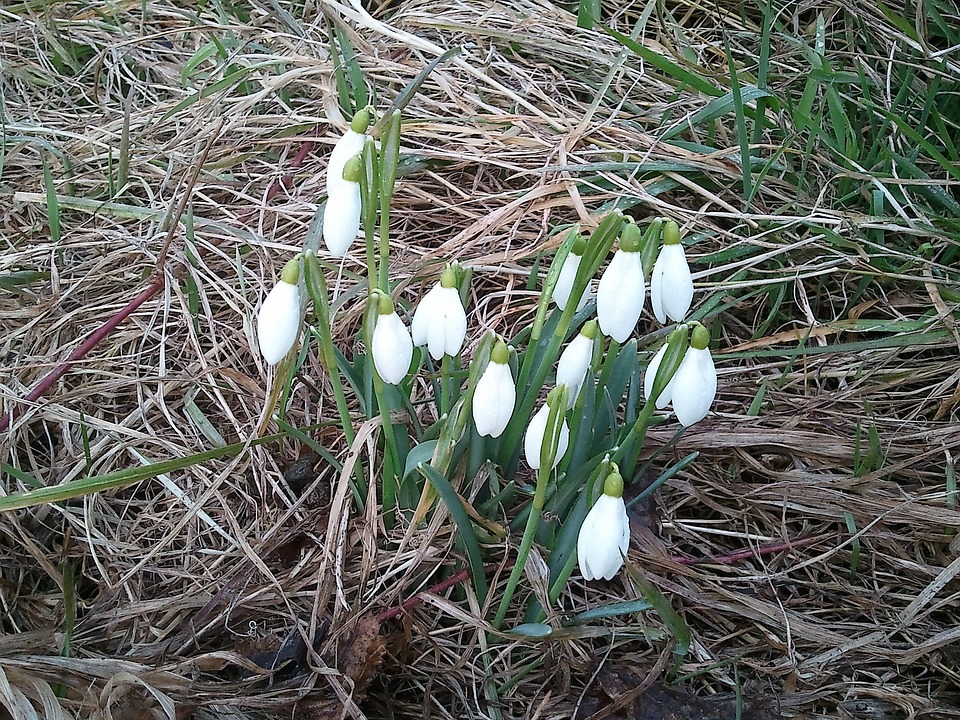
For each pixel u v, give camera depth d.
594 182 0.38
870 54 0.45
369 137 0.20
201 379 0.32
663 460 0.31
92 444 0.30
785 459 0.32
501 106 0.41
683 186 0.39
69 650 0.23
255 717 0.23
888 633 0.28
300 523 0.27
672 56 0.44
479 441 0.25
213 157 0.39
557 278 0.22
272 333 0.20
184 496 0.28
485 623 0.24
